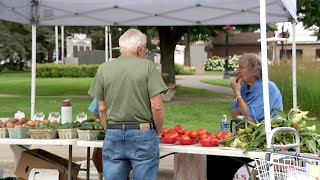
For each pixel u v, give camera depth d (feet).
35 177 17.48
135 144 13.85
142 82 13.87
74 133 16.38
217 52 206.80
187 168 16.84
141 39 14.34
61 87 79.82
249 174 15.37
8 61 157.58
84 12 22.43
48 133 16.29
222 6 21.17
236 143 14.84
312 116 45.98
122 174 14.19
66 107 18.33
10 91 72.18
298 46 161.38
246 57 17.29
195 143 15.85
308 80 46.44
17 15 21.77
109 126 14.15
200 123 40.22
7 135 16.80
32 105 22.47
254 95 17.04
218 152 14.49
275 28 71.72
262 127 14.69
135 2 21.17
